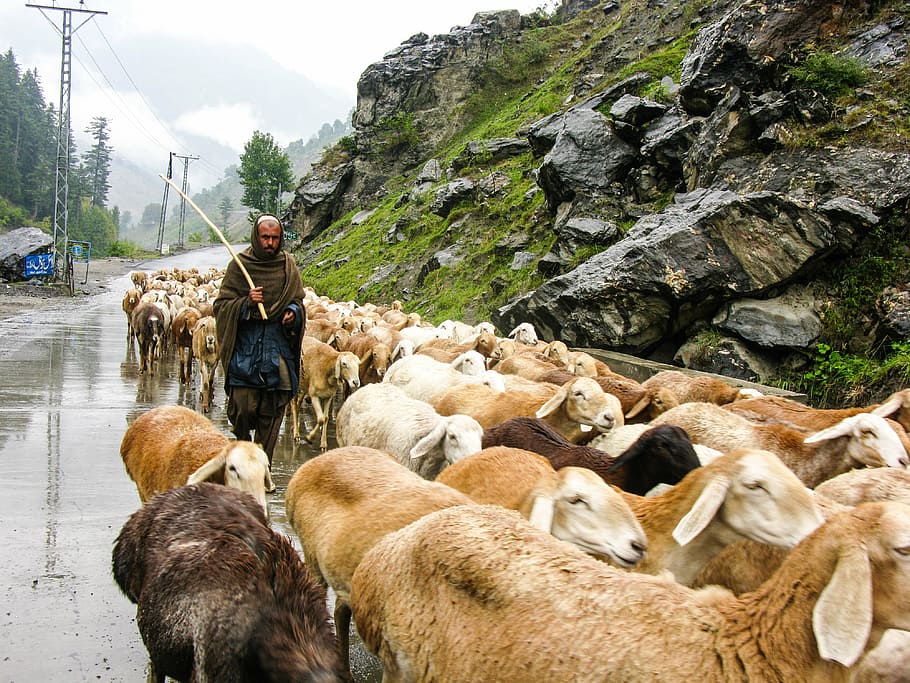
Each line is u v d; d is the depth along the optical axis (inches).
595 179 899.4
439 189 1403.8
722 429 285.1
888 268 585.3
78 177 5157.5
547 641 127.1
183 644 147.1
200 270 2496.3
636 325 652.1
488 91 2050.9
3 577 240.7
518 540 144.3
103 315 1139.9
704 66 776.9
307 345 474.0
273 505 324.8
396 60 2172.7
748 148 695.1
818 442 264.7
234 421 308.5
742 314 608.7
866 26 707.4
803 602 120.8
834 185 607.5
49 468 357.7
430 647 143.0
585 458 248.7
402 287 1250.6
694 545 175.2
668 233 637.9
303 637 143.4
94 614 221.0
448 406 350.6
